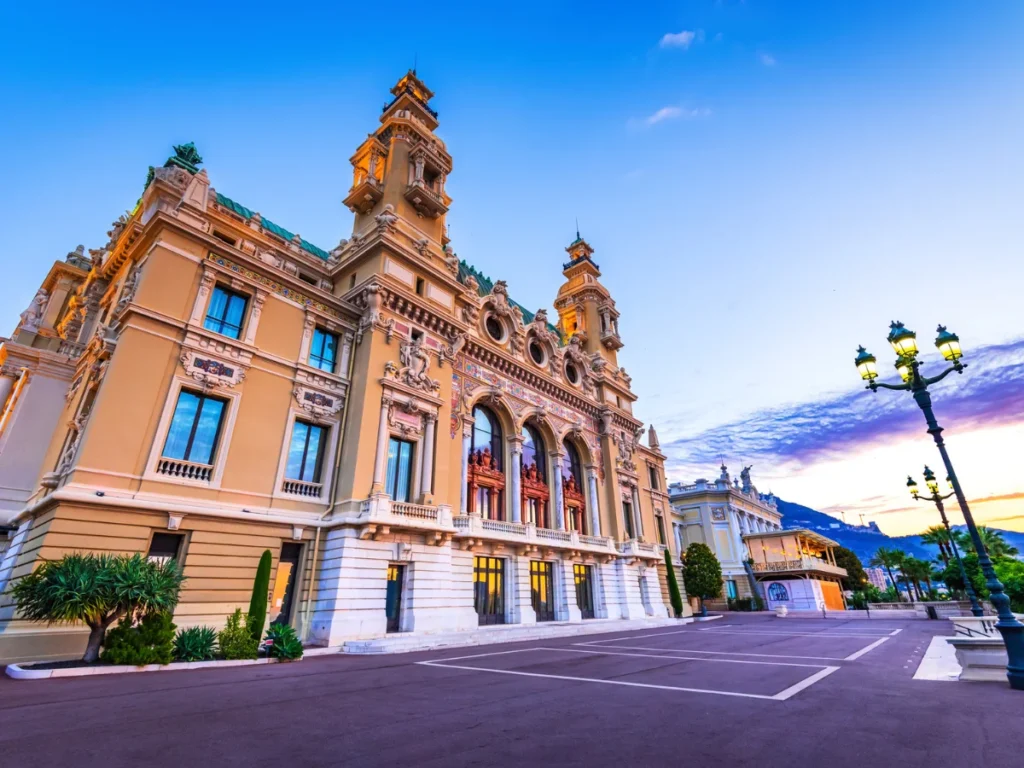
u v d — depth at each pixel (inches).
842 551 3068.4
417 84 1547.7
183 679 504.4
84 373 936.9
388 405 1049.5
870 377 565.9
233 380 890.1
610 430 1787.6
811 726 302.5
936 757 242.7
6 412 984.3
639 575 1652.3
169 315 837.8
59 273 1349.7
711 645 814.5
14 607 678.5
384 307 1123.9
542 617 1282.0
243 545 826.8
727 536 2704.2
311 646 798.5
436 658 675.4
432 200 1339.8
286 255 1149.1
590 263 2249.0
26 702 383.6
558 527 1471.5
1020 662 406.9
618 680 480.4
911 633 972.6
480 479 1277.1
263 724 319.9
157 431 784.9
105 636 622.8
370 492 962.1
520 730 302.8
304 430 984.3
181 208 943.7
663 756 252.4
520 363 1464.1
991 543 2284.7
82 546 675.4
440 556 1019.3
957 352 504.4
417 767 239.6
